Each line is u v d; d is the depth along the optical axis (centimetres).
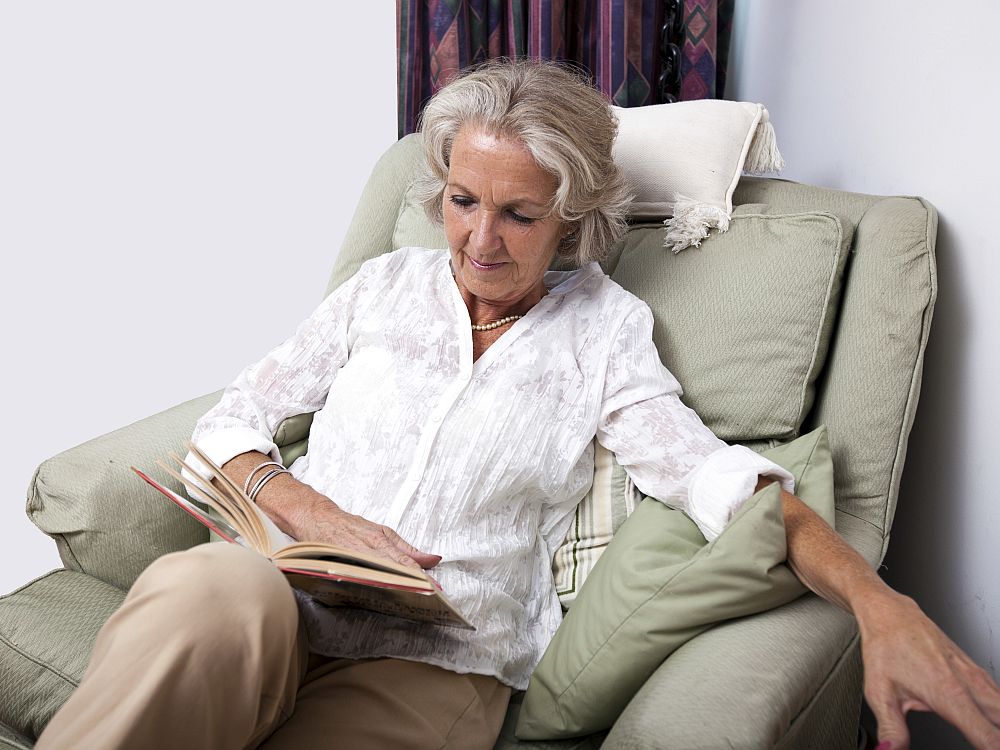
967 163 130
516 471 123
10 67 234
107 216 249
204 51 240
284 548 102
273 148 252
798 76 176
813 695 99
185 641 88
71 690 116
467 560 119
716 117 148
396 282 141
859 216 142
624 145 149
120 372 262
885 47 148
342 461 131
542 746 115
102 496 133
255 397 140
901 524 157
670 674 99
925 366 146
